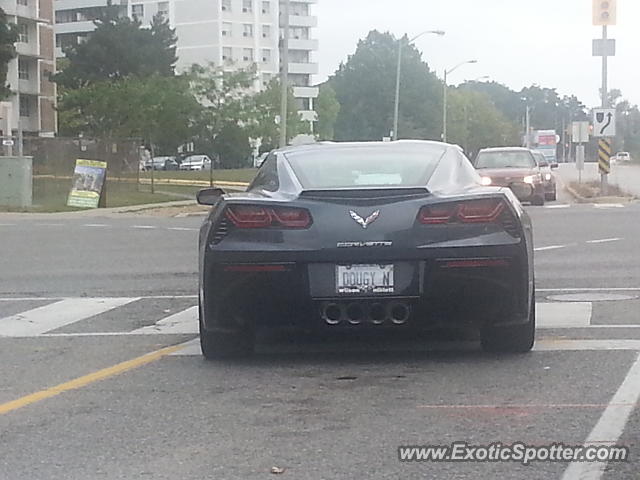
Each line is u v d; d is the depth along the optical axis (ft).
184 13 479.82
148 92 230.89
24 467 20.65
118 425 23.65
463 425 22.90
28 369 29.94
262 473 19.89
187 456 21.13
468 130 426.10
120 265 56.03
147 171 246.68
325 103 363.56
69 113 265.34
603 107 128.77
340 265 27.45
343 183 29.07
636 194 131.23
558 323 35.35
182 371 29.22
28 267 55.88
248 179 207.72
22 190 118.52
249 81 237.25
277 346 32.45
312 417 23.97
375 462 20.42
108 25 341.41
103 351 32.45
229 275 27.81
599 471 19.70
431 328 28.60
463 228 27.55
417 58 412.16
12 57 257.96
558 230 72.23
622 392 25.50
